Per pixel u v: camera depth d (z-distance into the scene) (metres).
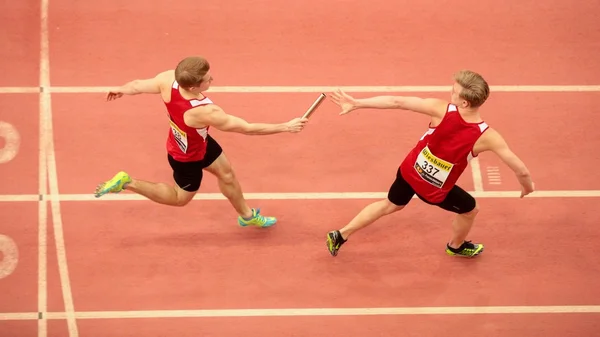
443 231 13.33
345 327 12.44
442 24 15.34
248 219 12.94
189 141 10.99
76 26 15.05
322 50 15.03
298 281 12.80
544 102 14.52
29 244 12.91
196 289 12.69
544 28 15.32
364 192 13.62
